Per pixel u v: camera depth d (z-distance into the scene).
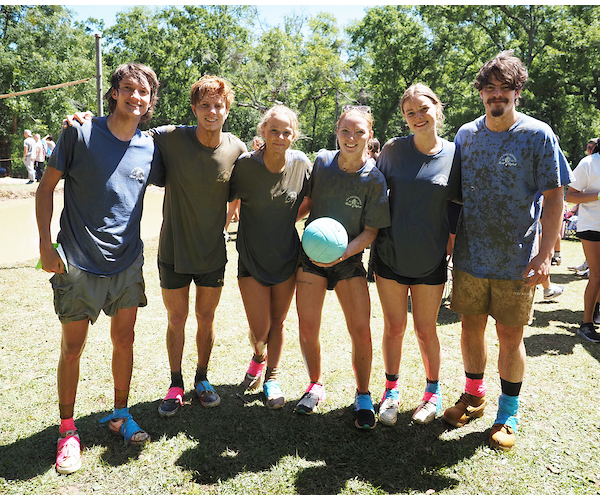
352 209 3.34
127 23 42.12
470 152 3.20
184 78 39.59
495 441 3.19
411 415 3.60
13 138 33.53
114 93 2.96
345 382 4.09
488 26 33.44
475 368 3.51
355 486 2.82
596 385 4.07
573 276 8.04
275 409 3.65
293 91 36.75
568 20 29.08
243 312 5.88
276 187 3.43
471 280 3.31
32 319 5.33
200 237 3.45
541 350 4.82
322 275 3.48
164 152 3.29
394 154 3.34
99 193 2.92
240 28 41.97
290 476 2.90
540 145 2.99
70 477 2.84
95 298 2.98
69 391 3.02
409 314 5.93
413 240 3.24
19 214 14.77
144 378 4.09
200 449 3.13
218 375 4.22
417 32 34.53
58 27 33.94
